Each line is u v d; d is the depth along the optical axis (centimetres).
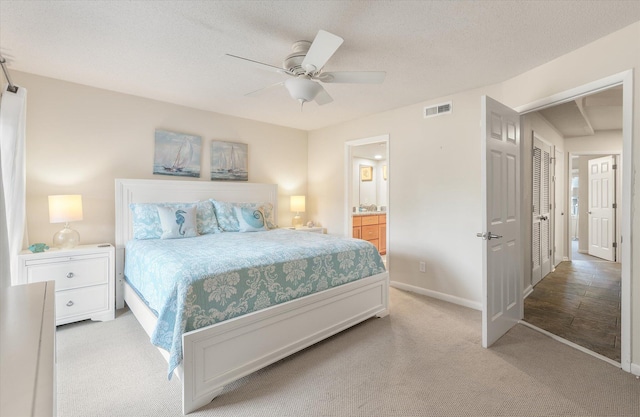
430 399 177
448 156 341
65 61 260
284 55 245
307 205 523
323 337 240
